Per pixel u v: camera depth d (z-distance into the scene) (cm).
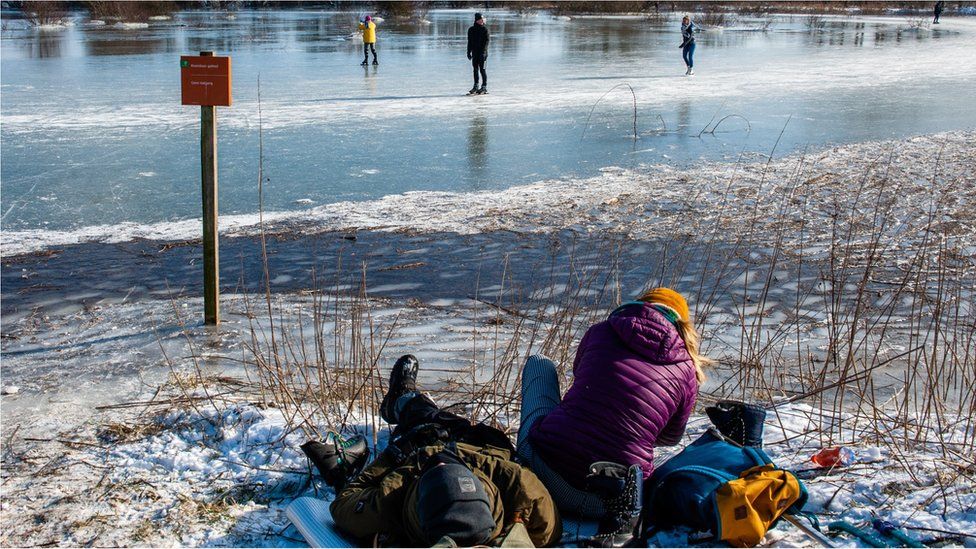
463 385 489
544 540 300
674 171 1144
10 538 331
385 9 5044
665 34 3850
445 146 1329
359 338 496
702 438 354
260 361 494
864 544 311
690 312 621
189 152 1262
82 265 750
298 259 765
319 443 362
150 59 2566
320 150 1292
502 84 2052
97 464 394
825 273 703
